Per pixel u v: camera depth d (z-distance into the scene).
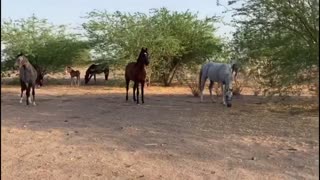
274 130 10.53
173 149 8.53
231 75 15.53
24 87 16.38
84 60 30.42
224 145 8.89
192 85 21.80
